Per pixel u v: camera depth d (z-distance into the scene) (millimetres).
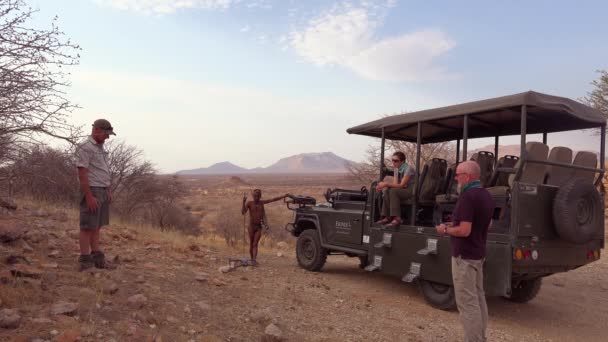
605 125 7023
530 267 5977
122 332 3922
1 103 4051
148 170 19281
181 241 10336
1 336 3361
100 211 5676
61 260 5859
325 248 8766
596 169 7031
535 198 6000
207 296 5715
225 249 10695
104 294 4758
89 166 5531
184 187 22125
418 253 6746
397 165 7492
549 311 7137
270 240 14898
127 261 6789
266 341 4570
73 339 3518
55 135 4352
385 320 5961
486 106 6230
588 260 6641
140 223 13867
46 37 4203
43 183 11445
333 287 7590
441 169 7539
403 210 7809
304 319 5531
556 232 6125
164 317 4555
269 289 6750
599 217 6281
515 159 7020
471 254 4621
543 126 7789
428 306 6844
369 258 7828
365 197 8695
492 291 5926
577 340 5805
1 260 5043
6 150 4383
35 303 4109
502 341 5559
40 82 4184
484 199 4605
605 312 7156
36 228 7555
